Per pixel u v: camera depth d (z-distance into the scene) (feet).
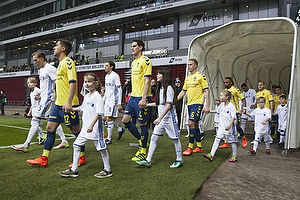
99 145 8.39
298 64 14.57
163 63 62.03
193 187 7.61
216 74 24.86
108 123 15.46
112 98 15.29
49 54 108.47
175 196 6.84
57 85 10.11
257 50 23.38
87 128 8.32
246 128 30.76
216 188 7.87
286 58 27.17
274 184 8.47
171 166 9.98
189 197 6.81
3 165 9.61
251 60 28.07
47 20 125.08
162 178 8.45
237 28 18.04
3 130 20.43
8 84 102.83
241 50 23.15
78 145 8.46
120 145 14.92
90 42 98.27
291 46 21.24
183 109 21.45
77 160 8.47
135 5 89.25
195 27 80.12
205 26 78.54
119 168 9.63
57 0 119.14
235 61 27.27
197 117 13.53
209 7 75.92
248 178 9.09
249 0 70.23
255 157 13.04
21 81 97.86
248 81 30.99
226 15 75.20
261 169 10.47
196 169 9.86
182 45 81.56
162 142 16.53
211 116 25.07
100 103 8.40
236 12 72.64
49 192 6.86
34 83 15.51
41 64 11.89
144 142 11.15
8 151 12.27
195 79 13.82
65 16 117.91
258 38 19.42
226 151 14.48
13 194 6.63
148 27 93.20
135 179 8.25
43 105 11.82
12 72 101.45
